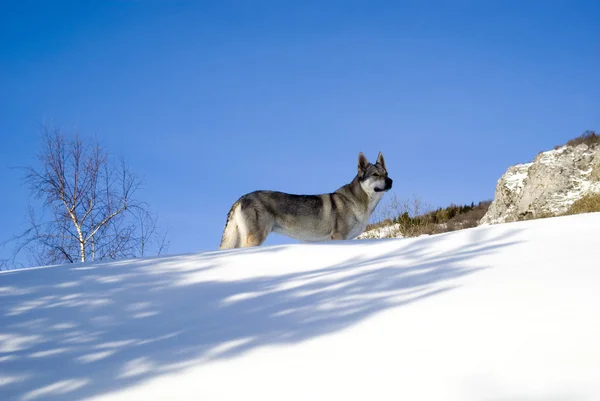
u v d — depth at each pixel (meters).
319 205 9.52
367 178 9.62
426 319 3.73
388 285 4.53
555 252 4.83
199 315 4.33
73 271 5.62
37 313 4.53
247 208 9.23
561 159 20.47
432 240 5.87
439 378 3.03
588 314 3.42
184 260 5.86
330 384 3.12
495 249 5.20
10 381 3.49
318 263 5.46
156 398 3.16
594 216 6.11
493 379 2.94
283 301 4.46
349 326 3.81
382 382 3.07
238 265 5.55
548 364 2.98
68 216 13.52
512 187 21.14
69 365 3.65
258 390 3.14
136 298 4.77
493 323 3.51
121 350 3.81
